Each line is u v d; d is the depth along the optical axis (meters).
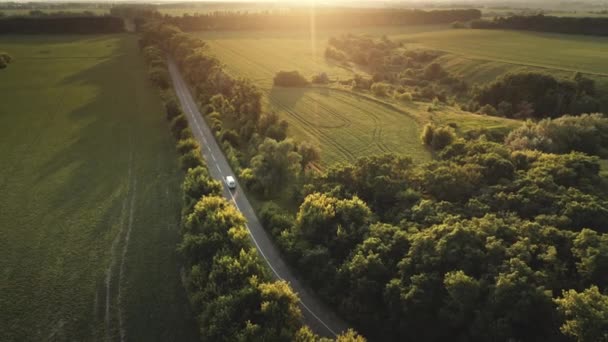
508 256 43.94
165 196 75.50
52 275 55.69
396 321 44.41
